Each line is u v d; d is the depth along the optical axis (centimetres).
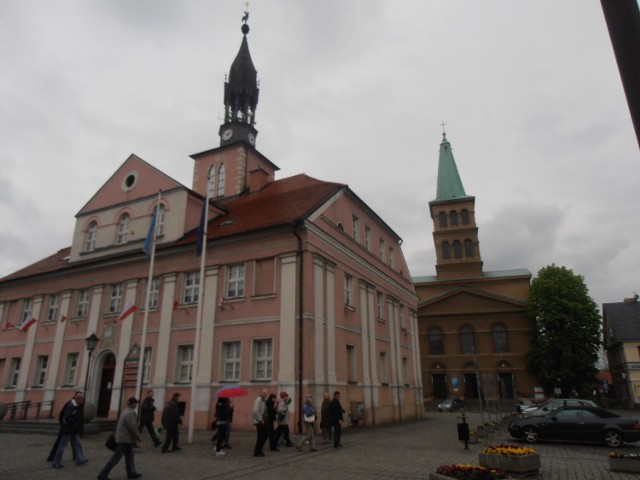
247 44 3944
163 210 2714
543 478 1103
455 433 2117
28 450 1482
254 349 2138
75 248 2989
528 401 4684
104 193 3030
